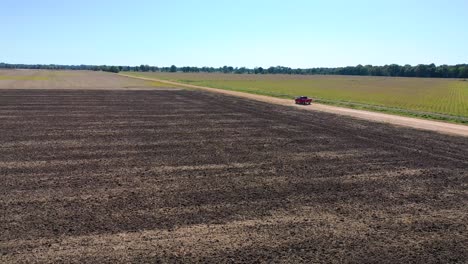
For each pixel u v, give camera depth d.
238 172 17.06
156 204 13.04
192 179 15.93
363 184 15.68
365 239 10.77
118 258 9.42
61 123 29.44
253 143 23.34
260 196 14.05
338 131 28.06
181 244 10.23
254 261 9.44
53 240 10.28
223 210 12.65
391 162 19.25
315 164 18.62
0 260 9.21
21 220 11.52
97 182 15.27
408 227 11.62
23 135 24.44
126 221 11.61
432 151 21.86
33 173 16.28
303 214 12.45
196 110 39.28
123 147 21.59
